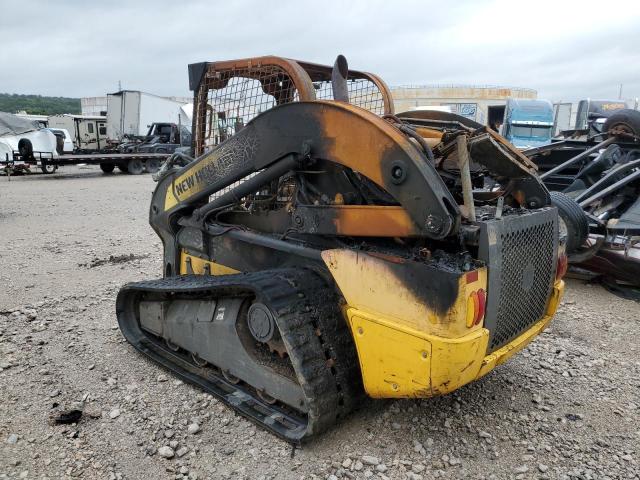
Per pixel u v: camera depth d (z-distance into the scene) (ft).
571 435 9.75
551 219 10.14
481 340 8.10
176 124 82.43
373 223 8.88
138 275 20.22
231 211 12.34
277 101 11.91
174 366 12.10
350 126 8.86
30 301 17.02
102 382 11.64
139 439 9.57
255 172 11.02
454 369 7.87
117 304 13.67
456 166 10.40
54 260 22.58
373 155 8.60
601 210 20.59
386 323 8.41
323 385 9.00
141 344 13.20
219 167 11.65
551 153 25.67
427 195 8.00
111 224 31.89
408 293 8.16
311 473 8.65
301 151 9.70
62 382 11.60
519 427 9.96
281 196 11.38
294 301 9.29
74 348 13.38
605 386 11.58
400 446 9.33
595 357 13.07
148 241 26.73
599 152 23.75
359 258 8.78
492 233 8.30
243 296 10.62
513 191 11.15
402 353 8.27
